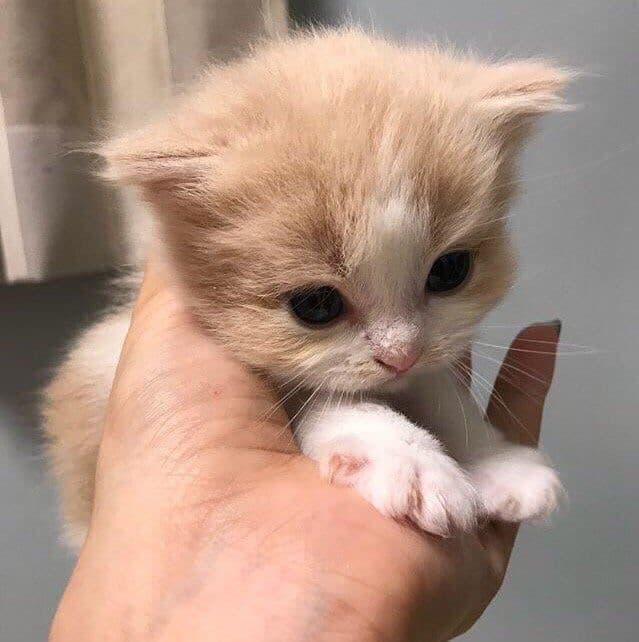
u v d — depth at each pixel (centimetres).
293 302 9
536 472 10
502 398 12
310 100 10
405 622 7
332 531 8
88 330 15
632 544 17
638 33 15
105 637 8
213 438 9
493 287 10
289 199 9
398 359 9
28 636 20
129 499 9
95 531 9
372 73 10
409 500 8
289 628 7
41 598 20
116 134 11
